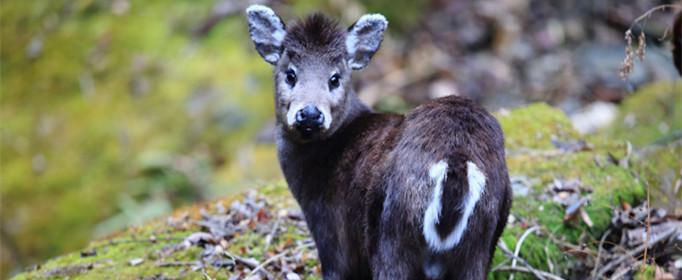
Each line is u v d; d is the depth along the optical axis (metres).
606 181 9.95
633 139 12.33
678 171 10.10
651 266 8.26
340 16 16.52
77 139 14.87
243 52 15.43
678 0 11.60
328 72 7.93
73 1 16.66
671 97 13.06
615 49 17.27
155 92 15.13
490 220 6.48
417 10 18.20
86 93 15.39
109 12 16.41
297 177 7.93
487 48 17.77
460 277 6.54
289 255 9.05
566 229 9.28
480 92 16.53
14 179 14.62
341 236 7.55
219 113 14.73
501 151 6.73
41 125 15.17
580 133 11.47
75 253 9.58
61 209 14.19
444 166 6.34
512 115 11.91
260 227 9.59
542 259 8.91
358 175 7.25
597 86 16.08
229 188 13.54
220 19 15.95
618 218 9.37
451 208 6.28
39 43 16.23
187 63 15.39
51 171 14.61
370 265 7.03
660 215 9.34
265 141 14.30
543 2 18.55
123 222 13.70
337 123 7.86
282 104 8.01
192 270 8.77
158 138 14.65
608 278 8.71
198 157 14.37
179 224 10.00
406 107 15.99
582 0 18.44
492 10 18.39
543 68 17.05
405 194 6.50
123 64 15.60
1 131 15.27
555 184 9.85
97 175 14.43
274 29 8.38
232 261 8.86
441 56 17.28
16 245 14.08
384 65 16.83
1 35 16.62
